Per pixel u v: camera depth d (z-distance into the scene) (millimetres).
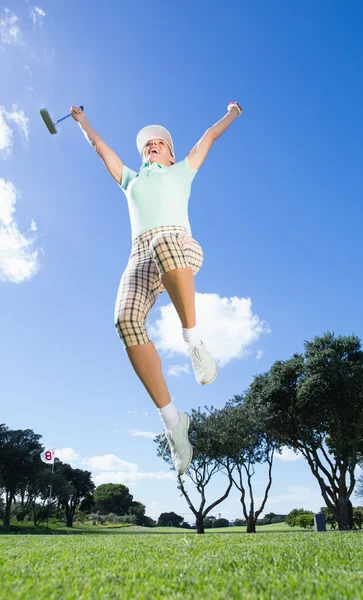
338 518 22062
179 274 2166
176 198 2605
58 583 1619
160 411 2295
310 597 1333
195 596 1380
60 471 49875
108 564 2178
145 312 2314
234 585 1534
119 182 2920
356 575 1684
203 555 2568
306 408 22750
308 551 2619
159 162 2938
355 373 21828
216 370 2369
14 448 40469
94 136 3012
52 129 3062
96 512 66625
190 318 2264
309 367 22938
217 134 2875
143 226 2529
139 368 2234
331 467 23234
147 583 1597
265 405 24062
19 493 43469
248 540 4402
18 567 2027
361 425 22062
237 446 22438
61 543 4320
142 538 5840
